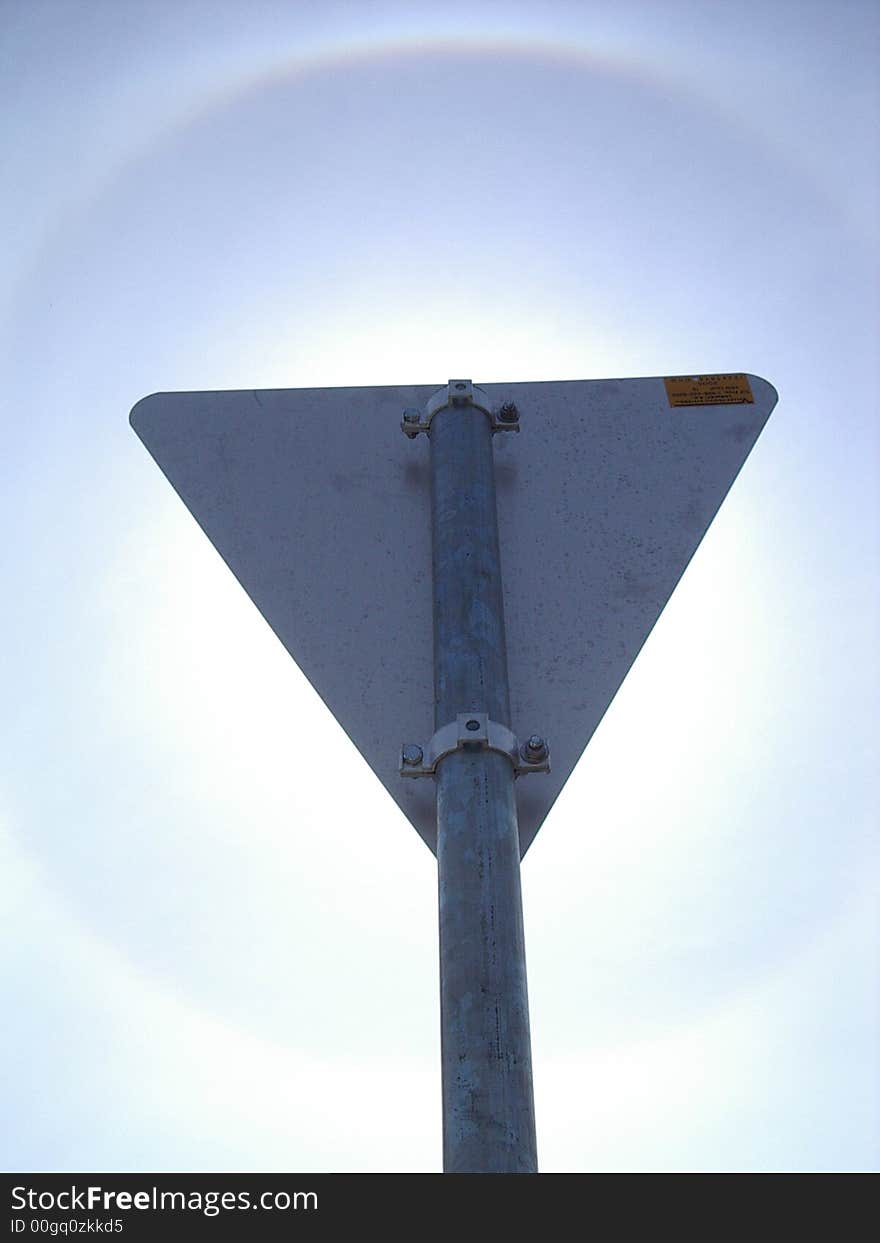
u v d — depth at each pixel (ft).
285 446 10.21
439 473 9.61
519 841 8.23
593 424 10.37
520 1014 7.09
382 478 10.05
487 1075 6.82
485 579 8.99
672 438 10.39
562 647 9.25
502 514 9.87
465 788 7.96
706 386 10.72
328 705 8.91
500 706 8.44
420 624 9.29
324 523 9.80
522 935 7.45
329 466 10.11
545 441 10.27
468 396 9.96
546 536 9.78
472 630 8.70
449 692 8.46
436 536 9.32
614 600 9.50
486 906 7.44
